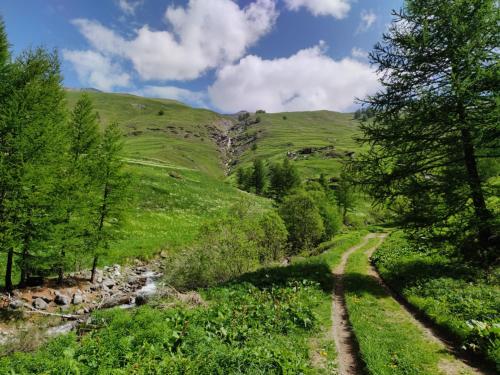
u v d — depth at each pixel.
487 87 15.76
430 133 17.48
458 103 16.25
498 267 15.55
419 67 17.44
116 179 27.56
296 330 12.12
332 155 162.00
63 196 22.91
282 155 176.62
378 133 18.45
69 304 21.69
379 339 10.69
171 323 12.10
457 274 16.19
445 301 13.17
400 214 18.67
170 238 42.72
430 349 9.97
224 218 26.23
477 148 16.09
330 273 21.19
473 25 15.88
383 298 15.53
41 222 20.81
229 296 16.52
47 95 21.53
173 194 63.44
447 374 8.50
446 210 17.06
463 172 17.03
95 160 26.66
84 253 25.56
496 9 15.52
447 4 16.50
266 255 28.08
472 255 17.05
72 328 17.17
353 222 72.62
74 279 26.27
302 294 16.03
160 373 8.69
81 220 24.38
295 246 39.03
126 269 32.28
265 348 9.98
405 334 11.12
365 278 19.81
